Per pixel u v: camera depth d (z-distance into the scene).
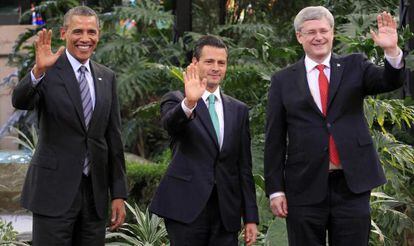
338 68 11.83
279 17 28.06
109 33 26.39
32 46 26.45
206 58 11.98
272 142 12.01
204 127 11.93
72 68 12.09
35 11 28.06
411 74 19.14
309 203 11.62
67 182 11.79
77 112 11.87
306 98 11.70
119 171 12.53
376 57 17.06
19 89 11.40
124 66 25.02
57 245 11.67
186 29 24.95
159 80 24.44
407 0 19.38
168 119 11.59
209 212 11.87
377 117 15.72
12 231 16.61
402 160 15.82
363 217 11.50
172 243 11.91
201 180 11.78
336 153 11.59
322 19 11.69
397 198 16.00
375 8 22.42
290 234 11.92
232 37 26.80
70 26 12.02
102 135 12.18
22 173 21.05
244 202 12.25
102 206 12.15
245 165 12.32
